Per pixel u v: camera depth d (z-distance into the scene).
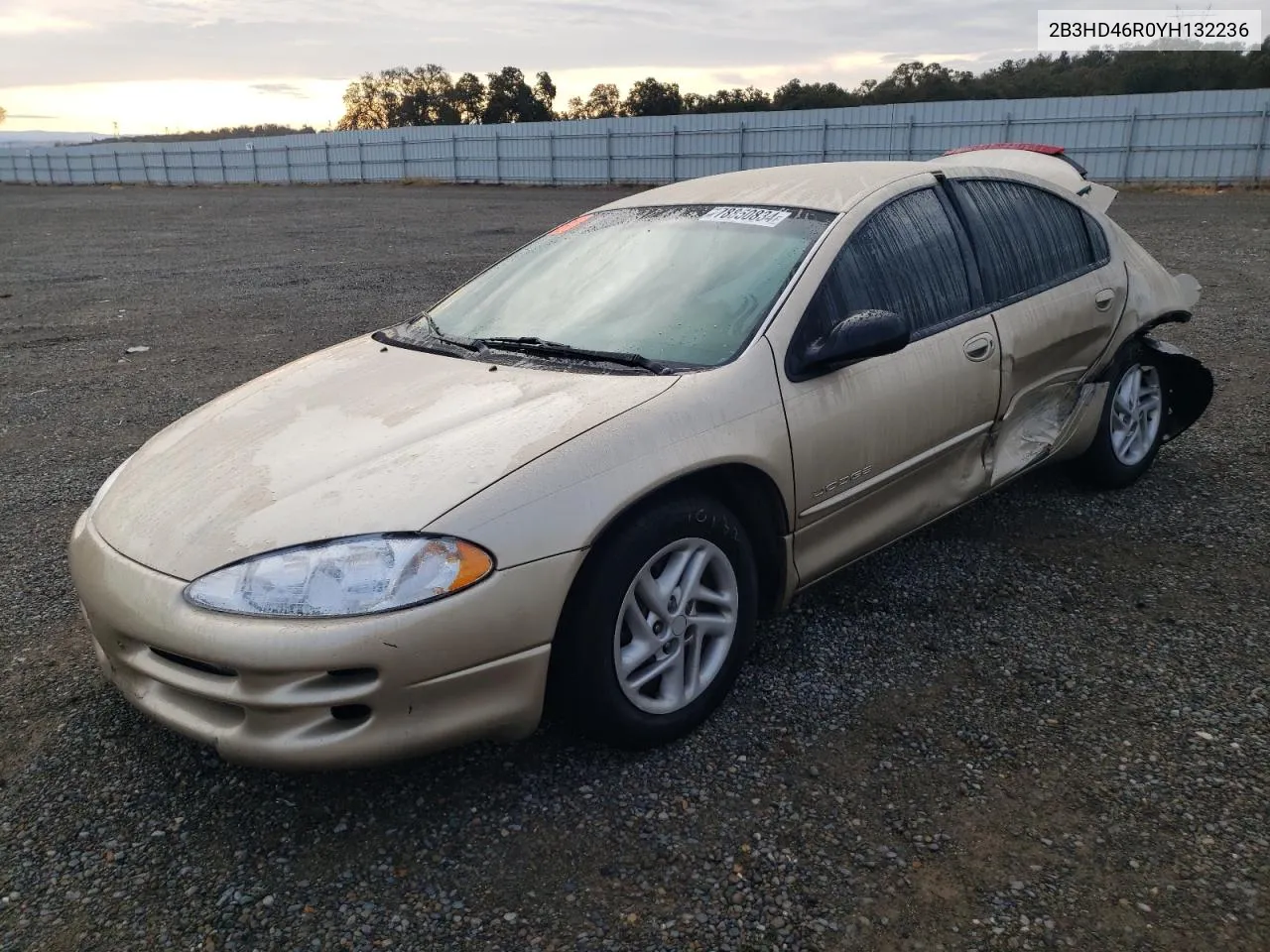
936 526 4.09
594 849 2.26
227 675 2.21
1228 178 27.28
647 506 2.49
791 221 3.23
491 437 2.44
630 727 2.50
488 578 2.20
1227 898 2.04
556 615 2.30
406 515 2.22
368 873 2.20
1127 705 2.76
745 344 2.80
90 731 2.77
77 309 10.49
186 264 14.55
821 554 3.02
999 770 2.50
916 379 3.12
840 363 2.81
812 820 2.33
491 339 3.19
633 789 2.46
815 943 1.97
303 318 9.50
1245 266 11.03
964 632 3.21
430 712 2.22
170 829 2.36
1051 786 2.43
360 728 2.18
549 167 38.62
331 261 14.30
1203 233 14.70
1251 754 2.52
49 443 5.68
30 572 3.87
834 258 3.05
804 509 2.87
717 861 2.21
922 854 2.21
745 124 33.88
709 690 2.71
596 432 2.43
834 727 2.71
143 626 2.24
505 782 2.50
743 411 2.67
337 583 2.14
